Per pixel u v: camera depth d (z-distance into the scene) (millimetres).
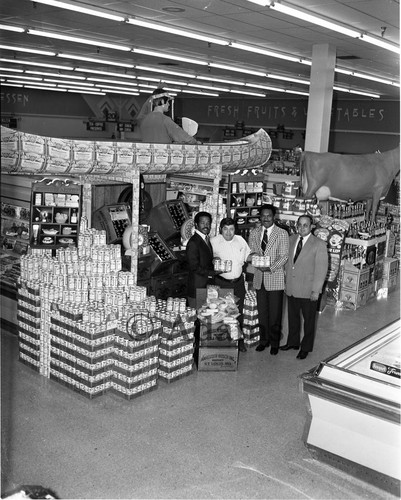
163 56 15867
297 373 6016
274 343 6457
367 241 8578
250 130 28328
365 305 8828
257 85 22891
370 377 4098
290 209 8742
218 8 9727
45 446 4375
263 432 4793
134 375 5160
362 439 4137
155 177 8211
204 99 30344
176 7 9867
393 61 13875
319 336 7266
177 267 7234
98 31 12602
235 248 6344
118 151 6512
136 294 5633
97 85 25266
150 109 7734
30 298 5566
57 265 5637
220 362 5902
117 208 7035
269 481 4133
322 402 4215
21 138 5938
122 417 4887
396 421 3830
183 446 4508
